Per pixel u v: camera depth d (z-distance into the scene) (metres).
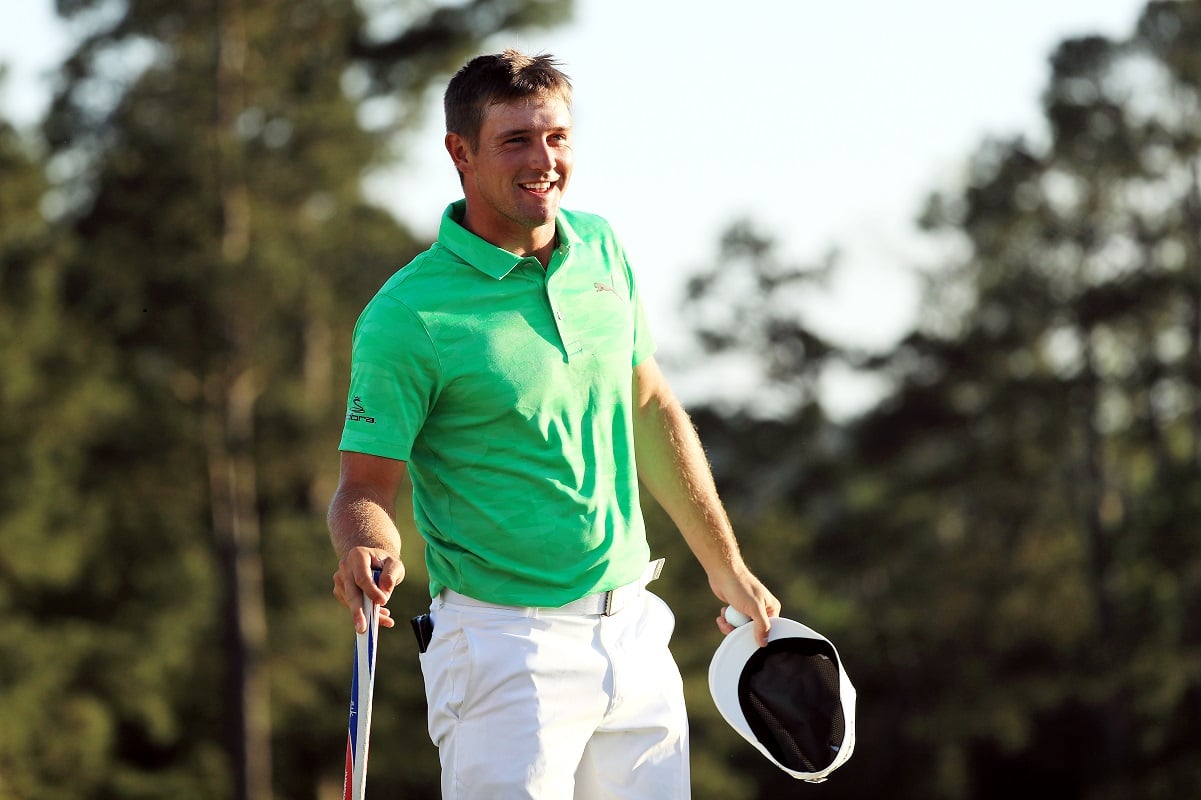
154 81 89.19
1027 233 115.81
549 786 13.41
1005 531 123.56
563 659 13.51
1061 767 123.38
